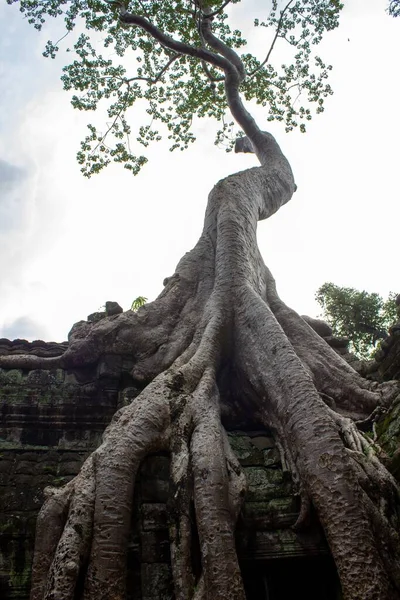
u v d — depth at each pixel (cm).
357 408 571
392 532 380
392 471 429
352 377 598
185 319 674
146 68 1381
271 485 475
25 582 440
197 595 363
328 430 435
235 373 600
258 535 435
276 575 443
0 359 611
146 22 1079
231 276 677
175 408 488
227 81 1138
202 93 1445
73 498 418
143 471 456
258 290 701
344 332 1684
